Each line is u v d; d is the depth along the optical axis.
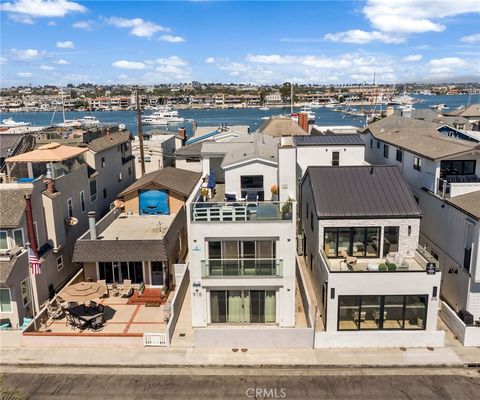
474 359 22.50
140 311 28.05
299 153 40.03
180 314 27.41
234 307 25.34
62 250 31.83
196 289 24.83
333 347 23.66
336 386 20.84
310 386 20.89
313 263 28.88
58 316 27.28
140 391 20.77
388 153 40.34
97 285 26.81
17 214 26.55
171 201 37.19
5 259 25.88
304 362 22.45
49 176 31.06
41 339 24.31
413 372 21.81
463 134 40.84
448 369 22.03
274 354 23.22
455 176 30.64
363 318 24.11
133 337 24.09
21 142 39.56
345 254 25.67
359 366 22.22
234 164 27.72
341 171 28.09
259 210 24.05
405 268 23.81
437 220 29.67
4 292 25.97
